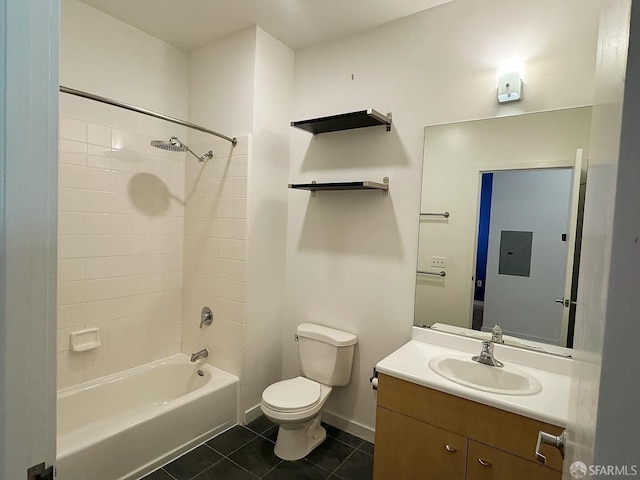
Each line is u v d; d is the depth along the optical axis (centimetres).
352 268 235
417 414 159
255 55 232
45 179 52
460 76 195
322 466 202
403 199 215
